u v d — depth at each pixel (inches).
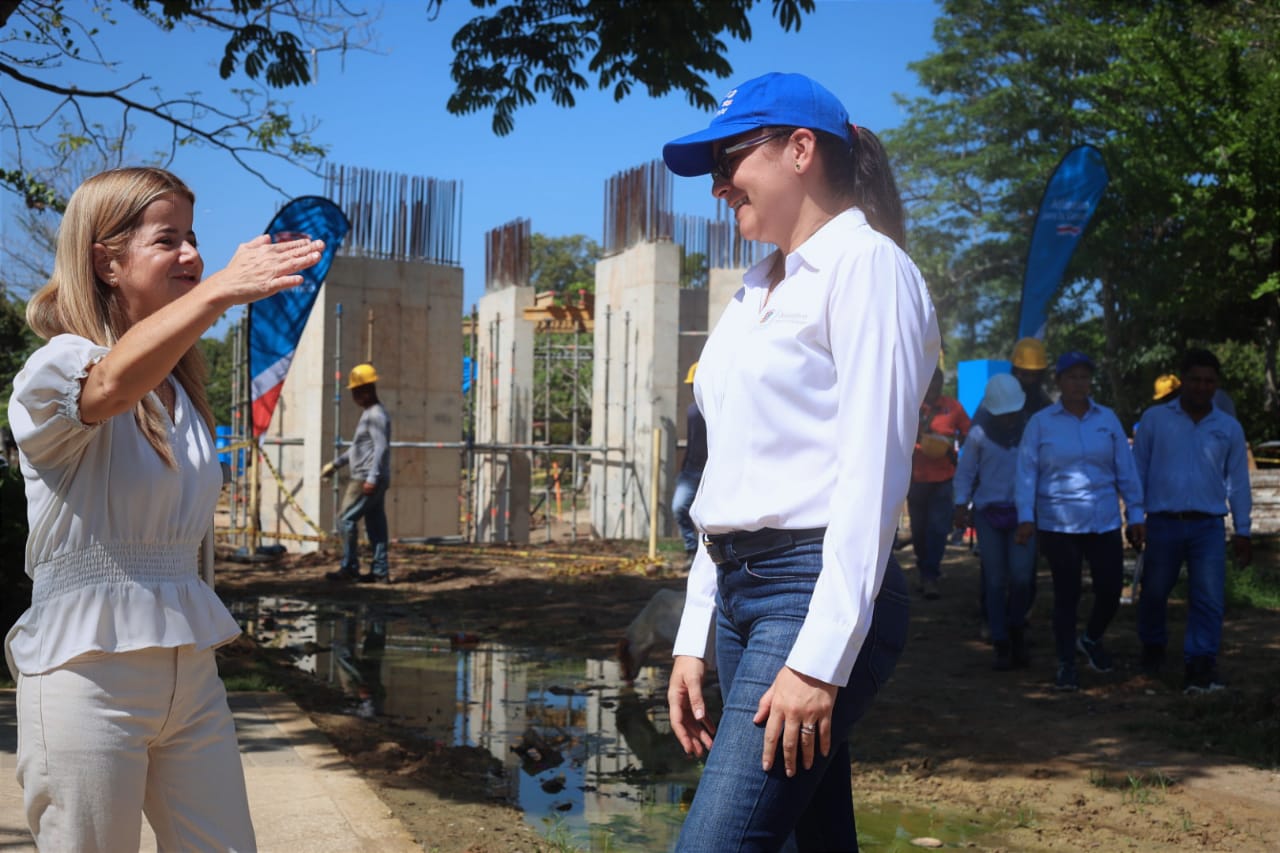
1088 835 190.2
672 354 690.8
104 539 92.8
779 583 92.7
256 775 193.5
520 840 174.4
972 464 332.8
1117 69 1006.4
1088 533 300.4
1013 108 1248.8
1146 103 1034.1
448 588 490.3
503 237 763.4
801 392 92.7
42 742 92.3
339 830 165.9
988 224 1299.2
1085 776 223.9
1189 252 1004.6
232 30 394.0
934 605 438.3
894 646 93.7
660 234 691.4
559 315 901.2
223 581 503.5
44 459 91.4
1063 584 301.4
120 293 98.5
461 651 356.2
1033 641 367.6
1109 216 1036.5
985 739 250.7
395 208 666.8
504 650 358.0
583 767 227.3
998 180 1274.6
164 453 95.0
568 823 190.1
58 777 92.0
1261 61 911.7
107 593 92.6
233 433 702.5
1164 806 205.5
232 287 86.6
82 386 88.5
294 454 655.8
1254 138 854.5
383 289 660.1
